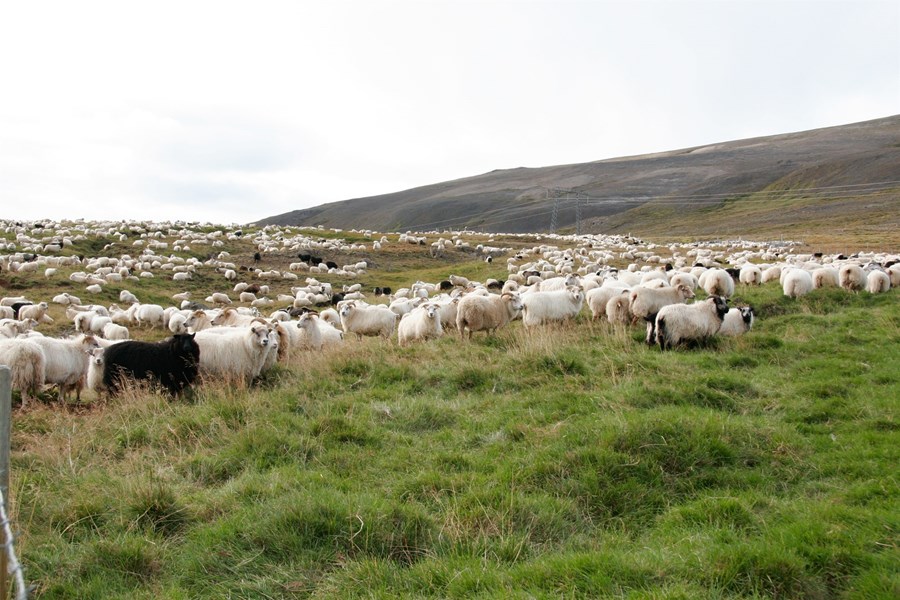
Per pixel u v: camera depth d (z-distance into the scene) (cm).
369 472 705
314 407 905
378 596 467
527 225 19512
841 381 995
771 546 498
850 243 5553
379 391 983
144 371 1097
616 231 15412
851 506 590
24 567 504
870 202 11831
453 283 3434
